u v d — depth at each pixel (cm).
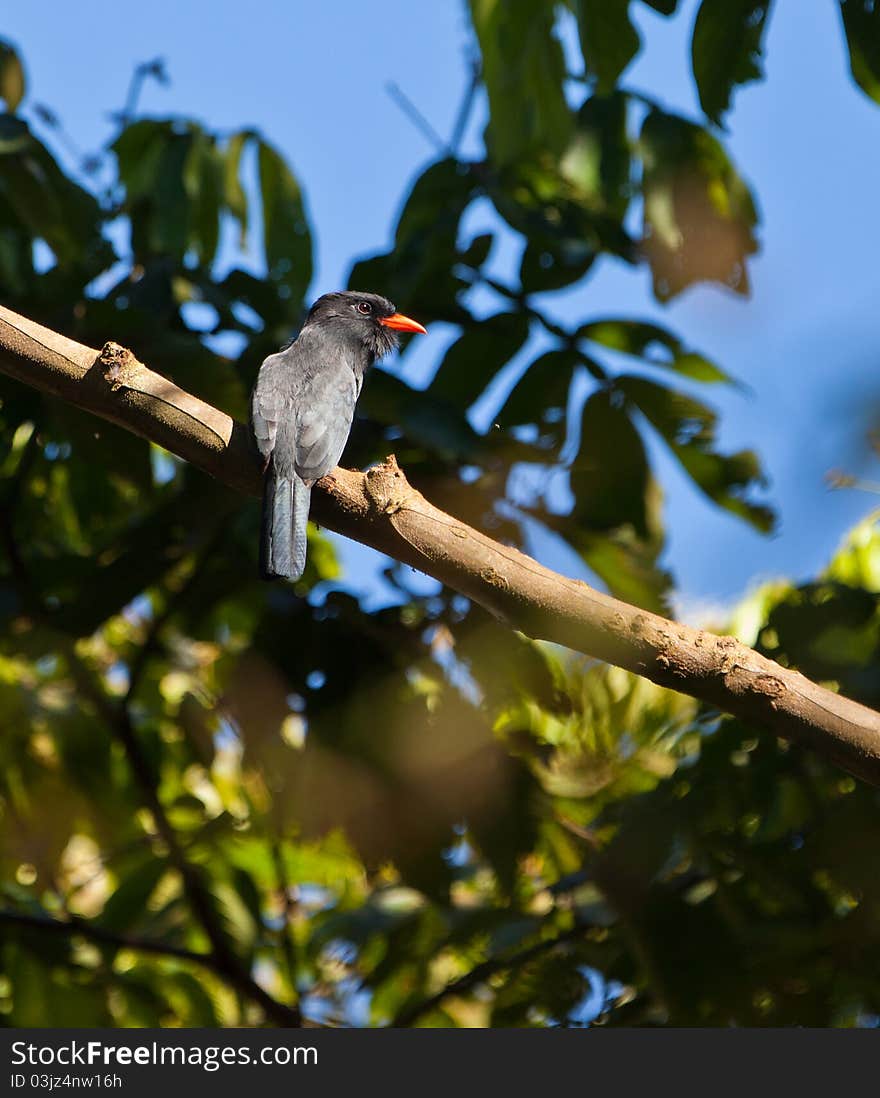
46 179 1105
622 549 1065
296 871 1283
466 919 1097
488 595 739
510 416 1073
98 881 1468
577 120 1096
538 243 1098
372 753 1038
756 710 705
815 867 977
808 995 970
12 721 1209
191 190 1170
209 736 1238
